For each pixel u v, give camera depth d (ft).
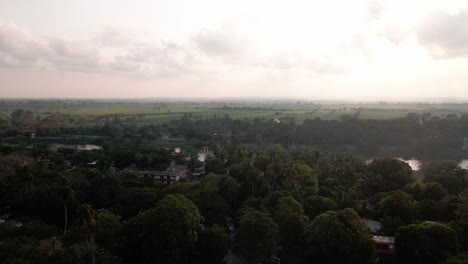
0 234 287.48
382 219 347.36
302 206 361.51
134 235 282.97
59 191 357.41
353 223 296.71
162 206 278.67
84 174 476.95
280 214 317.63
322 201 365.40
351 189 422.82
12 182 418.10
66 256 241.96
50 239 278.87
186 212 279.28
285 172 454.81
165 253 262.47
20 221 350.23
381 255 312.09
